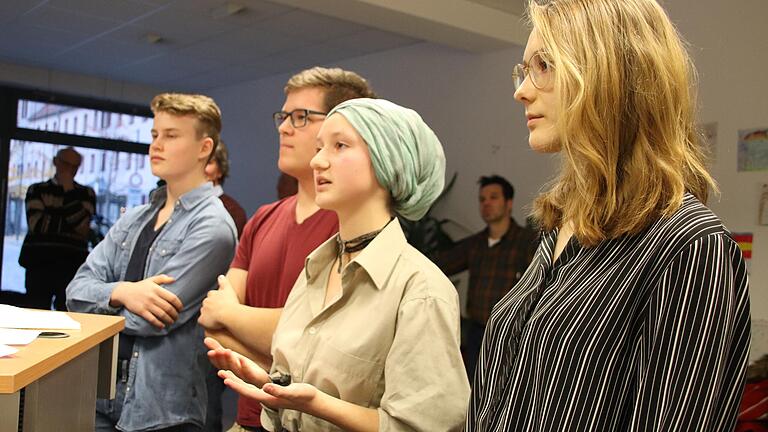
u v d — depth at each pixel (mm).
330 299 1438
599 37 897
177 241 2135
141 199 9492
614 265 886
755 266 4074
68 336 1320
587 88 884
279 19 6062
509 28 5406
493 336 1062
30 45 7422
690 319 782
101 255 2279
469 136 5977
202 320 1688
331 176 1400
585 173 913
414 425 1239
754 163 4113
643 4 914
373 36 6438
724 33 4285
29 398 1120
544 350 900
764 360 3709
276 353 1447
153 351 2008
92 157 9102
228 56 7477
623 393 843
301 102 1740
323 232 1689
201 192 2215
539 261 1062
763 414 3539
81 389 1408
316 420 1333
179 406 2012
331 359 1321
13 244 8547
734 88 4227
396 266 1363
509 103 5652
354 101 1437
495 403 996
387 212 1454
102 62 8070
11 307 1628
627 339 846
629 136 897
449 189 6082
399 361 1277
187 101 2219
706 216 832
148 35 6770
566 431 851
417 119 1455
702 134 999
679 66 898
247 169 8742
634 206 878
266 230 1860
